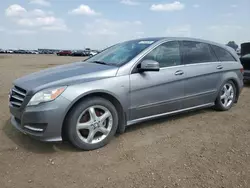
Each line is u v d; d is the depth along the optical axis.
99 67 3.95
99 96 3.62
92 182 2.79
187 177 2.89
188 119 4.92
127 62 3.94
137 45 4.45
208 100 5.06
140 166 3.13
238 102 6.38
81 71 3.80
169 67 4.34
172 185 2.73
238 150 3.59
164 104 4.29
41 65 21.34
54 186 2.72
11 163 3.18
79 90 3.37
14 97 3.58
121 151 3.54
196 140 3.93
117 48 4.77
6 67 18.44
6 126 4.42
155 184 2.75
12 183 2.76
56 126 3.28
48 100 3.24
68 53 58.78
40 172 2.98
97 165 3.15
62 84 3.36
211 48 5.19
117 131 3.98
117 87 3.70
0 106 5.77
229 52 5.58
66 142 3.79
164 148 3.63
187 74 4.53
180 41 4.66
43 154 3.42
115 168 3.09
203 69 4.82
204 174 2.95
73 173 2.97
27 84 3.50
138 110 3.99
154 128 4.42
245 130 4.38
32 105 3.26
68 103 3.29
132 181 2.81
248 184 2.75
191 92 4.66
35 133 3.32
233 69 5.46
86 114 3.52
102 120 3.61
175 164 3.18
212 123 4.71
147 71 4.02
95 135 3.67
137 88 3.90
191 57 4.74
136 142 3.83
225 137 4.07
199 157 3.37
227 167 3.11
